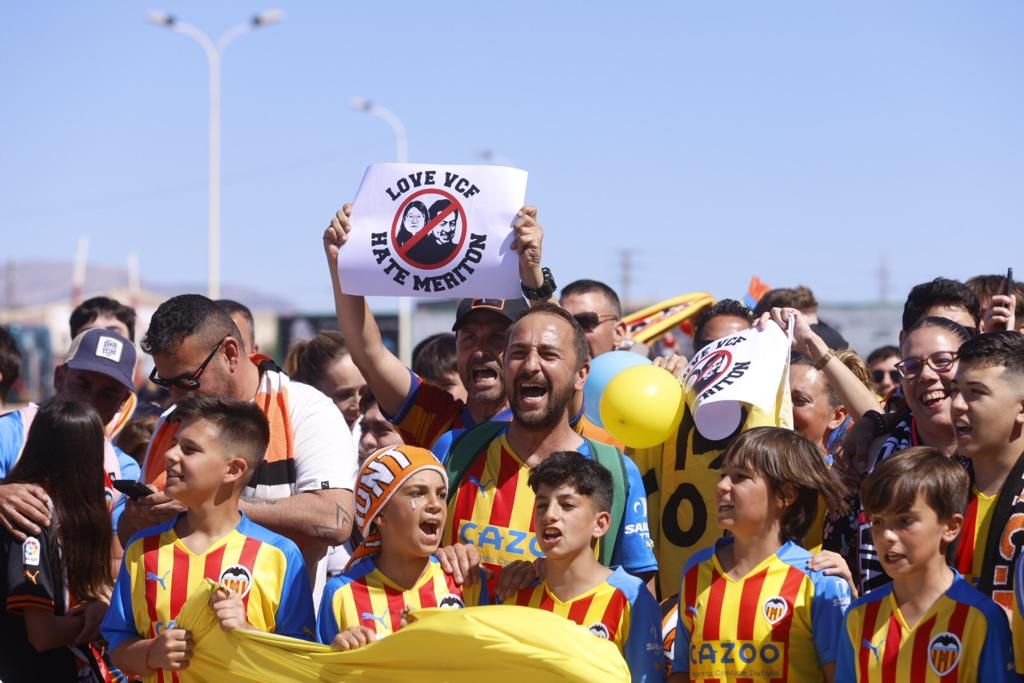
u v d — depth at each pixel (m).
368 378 5.98
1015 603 4.33
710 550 5.00
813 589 4.71
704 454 5.89
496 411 6.06
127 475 6.29
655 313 9.71
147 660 4.85
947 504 4.39
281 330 39.34
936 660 4.35
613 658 4.45
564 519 4.82
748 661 4.70
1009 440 4.71
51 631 5.30
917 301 6.32
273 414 5.74
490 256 5.54
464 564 4.97
